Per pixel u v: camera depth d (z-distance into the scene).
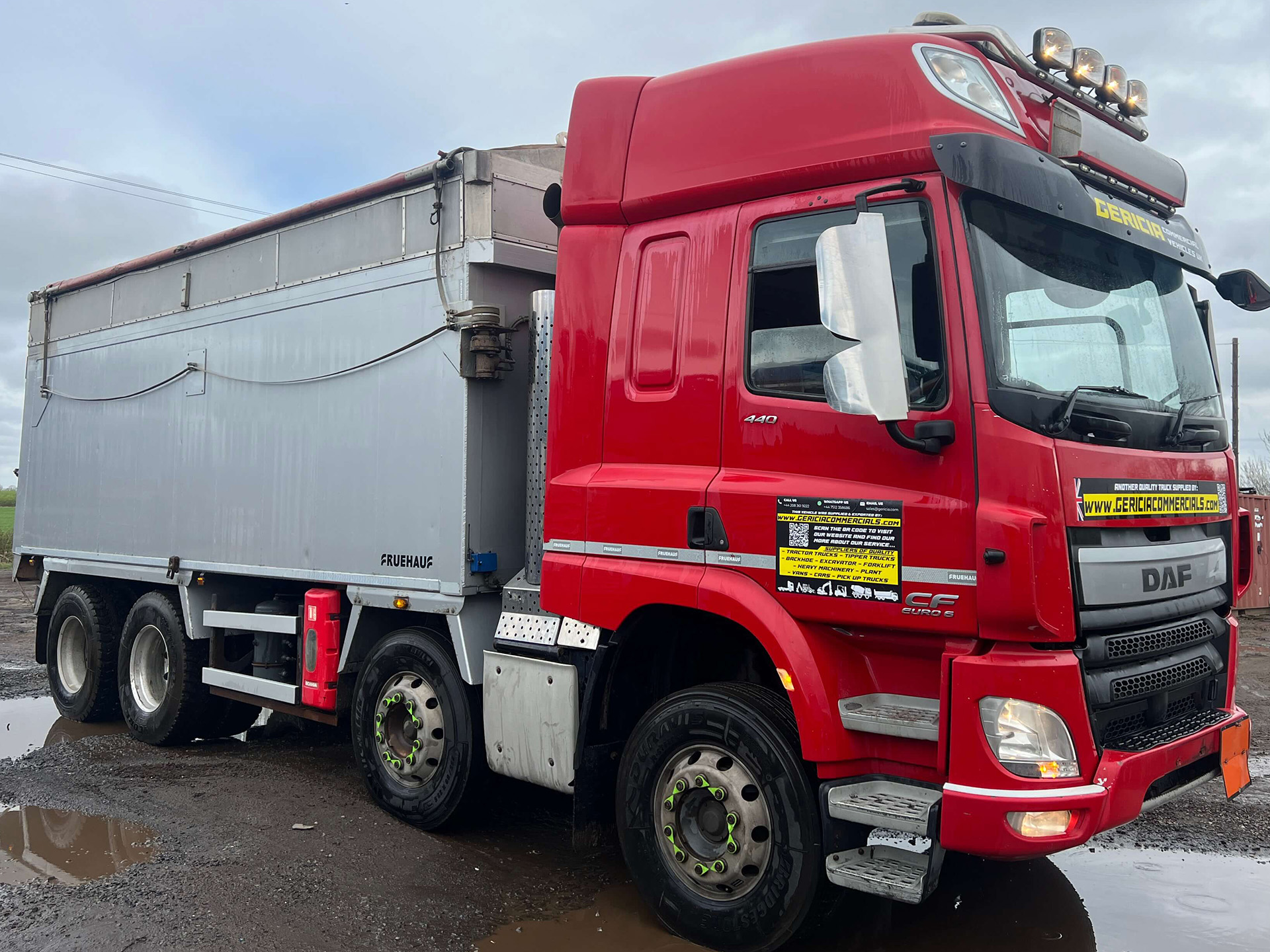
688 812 3.93
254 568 6.29
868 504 3.51
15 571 8.96
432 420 5.10
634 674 4.43
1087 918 4.11
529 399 4.90
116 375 7.81
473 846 4.94
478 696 4.98
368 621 5.62
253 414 6.39
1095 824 3.16
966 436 3.33
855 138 3.70
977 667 3.24
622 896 4.36
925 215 3.50
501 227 4.99
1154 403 3.95
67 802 5.66
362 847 4.88
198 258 7.04
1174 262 4.35
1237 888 4.44
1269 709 8.43
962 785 3.24
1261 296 4.83
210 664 6.90
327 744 7.27
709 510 3.90
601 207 4.41
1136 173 4.25
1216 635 4.09
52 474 8.59
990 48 3.99
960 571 3.31
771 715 3.71
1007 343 3.41
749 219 3.96
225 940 3.82
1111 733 3.45
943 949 3.82
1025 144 3.63
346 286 5.71
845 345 3.61
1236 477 4.40
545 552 4.46
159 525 7.22
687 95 4.25
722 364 3.97
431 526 5.07
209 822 5.25
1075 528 3.28
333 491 5.72
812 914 3.62
